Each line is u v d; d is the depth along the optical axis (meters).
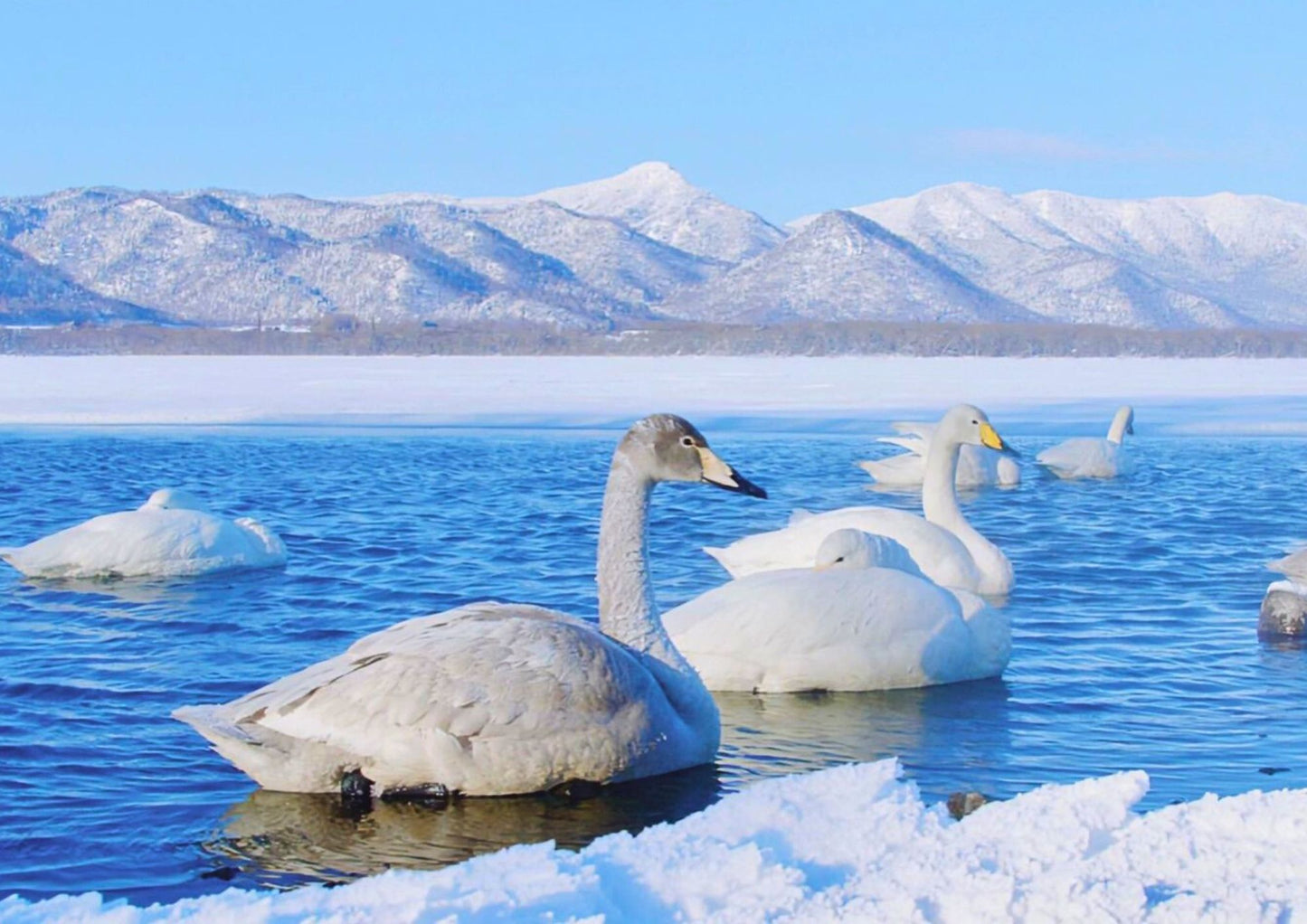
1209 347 115.44
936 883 3.35
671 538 14.41
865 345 115.81
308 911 3.26
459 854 5.69
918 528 10.89
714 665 8.34
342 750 6.25
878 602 8.35
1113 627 10.07
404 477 20.27
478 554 13.02
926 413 34.00
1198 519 16.06
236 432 28.77
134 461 22.73
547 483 19.53
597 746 6.36
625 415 33.19
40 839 5.86
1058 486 20.19
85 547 11.83
